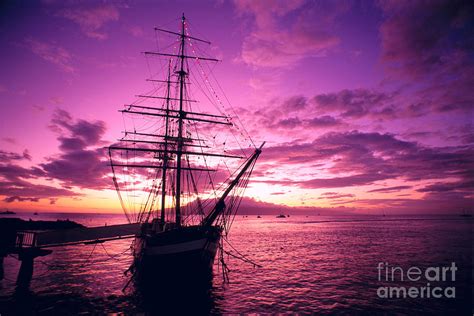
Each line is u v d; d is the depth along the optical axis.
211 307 20.42
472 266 37.06
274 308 20.41
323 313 19.52
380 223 190.00
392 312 19.89
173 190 35.25
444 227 135.62
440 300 22.58
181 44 38.19
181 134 35.72
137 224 31.34
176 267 22.06
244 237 84.62
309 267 36.84
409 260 41.81
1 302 21.56
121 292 24.17
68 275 31.50
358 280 29.48
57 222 93.19
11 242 27.95
